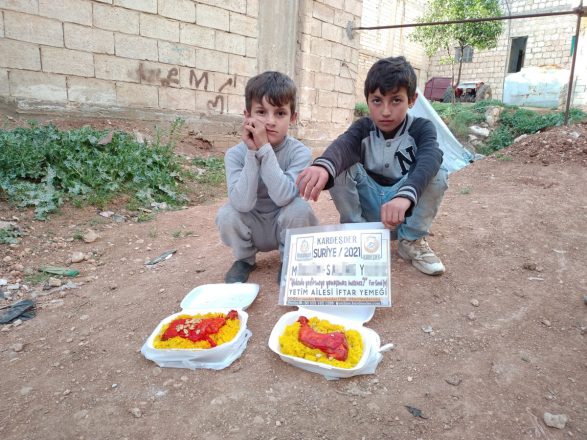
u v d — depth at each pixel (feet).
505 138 25.93
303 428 4.84
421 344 6.18
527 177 14.75
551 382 5.58
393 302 7.14
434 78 64.59
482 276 8.09
